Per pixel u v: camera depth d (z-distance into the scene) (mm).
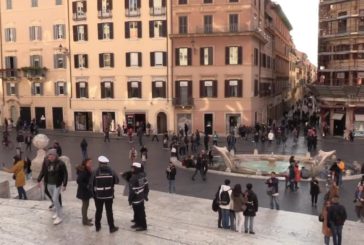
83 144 39438
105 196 11352
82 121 62781
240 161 38875
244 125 54781
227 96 56844
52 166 12031
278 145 49094
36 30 63688
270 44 72562
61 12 61844
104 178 11320
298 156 39812
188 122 58250
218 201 15117
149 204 17906
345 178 31375
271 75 74312
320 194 27266
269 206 24641
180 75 57594
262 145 49000
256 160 39375
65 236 11156
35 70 63281
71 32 61562
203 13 56188
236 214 15016
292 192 27984
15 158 17156
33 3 63406
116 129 60500
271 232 15461
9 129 64062
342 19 67125
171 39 57156
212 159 37031
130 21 58469
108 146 48281
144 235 11523
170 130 58469
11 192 17656
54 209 13281
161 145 48938
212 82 56969
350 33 65625
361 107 55156
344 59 67312
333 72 68750
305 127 59188
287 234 15305
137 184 11758
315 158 35688
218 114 57312
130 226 12211
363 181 20000
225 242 11516
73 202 15969
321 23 70688
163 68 57969
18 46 65062
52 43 62906
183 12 56562
